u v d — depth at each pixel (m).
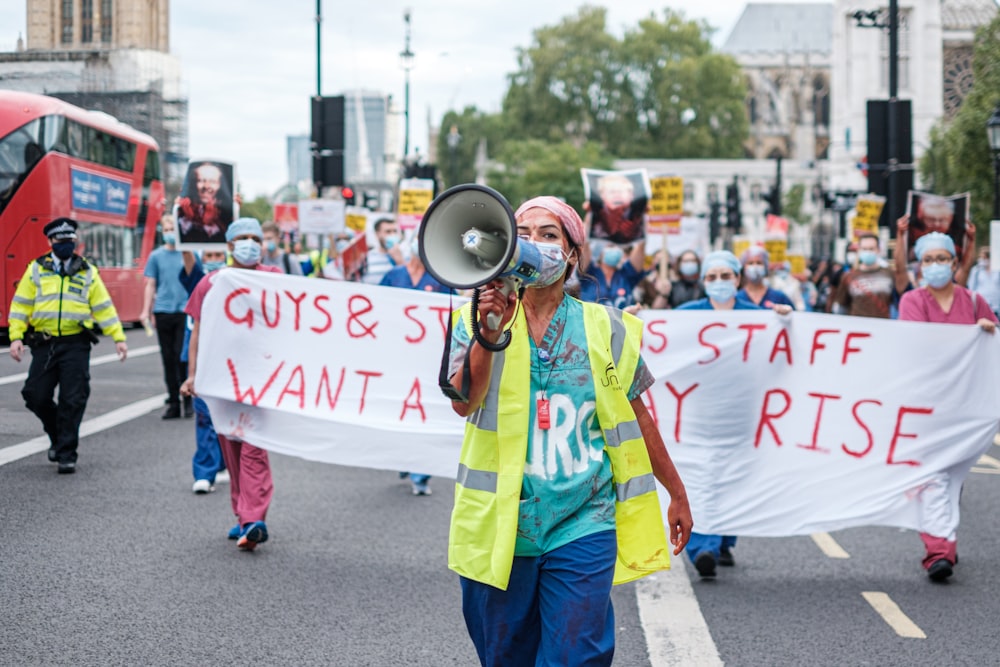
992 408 7.14
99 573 6.50
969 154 43.44
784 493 7.12
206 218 11.66
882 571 7.12
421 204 23.44
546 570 3.62
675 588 6.66
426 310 7.45
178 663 5.04
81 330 9.61
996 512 9.08
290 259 14.87
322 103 25.27
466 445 3.72
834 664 5.25
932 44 95.81
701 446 7.12
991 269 19.91
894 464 7.13
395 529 7.90
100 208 25.70
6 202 22.47
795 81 145.25
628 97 111.56
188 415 13.21
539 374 3.68
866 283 12.08
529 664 3.73
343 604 6.05
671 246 26.72
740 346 7.11
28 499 8.44
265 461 7.37
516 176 102.31
